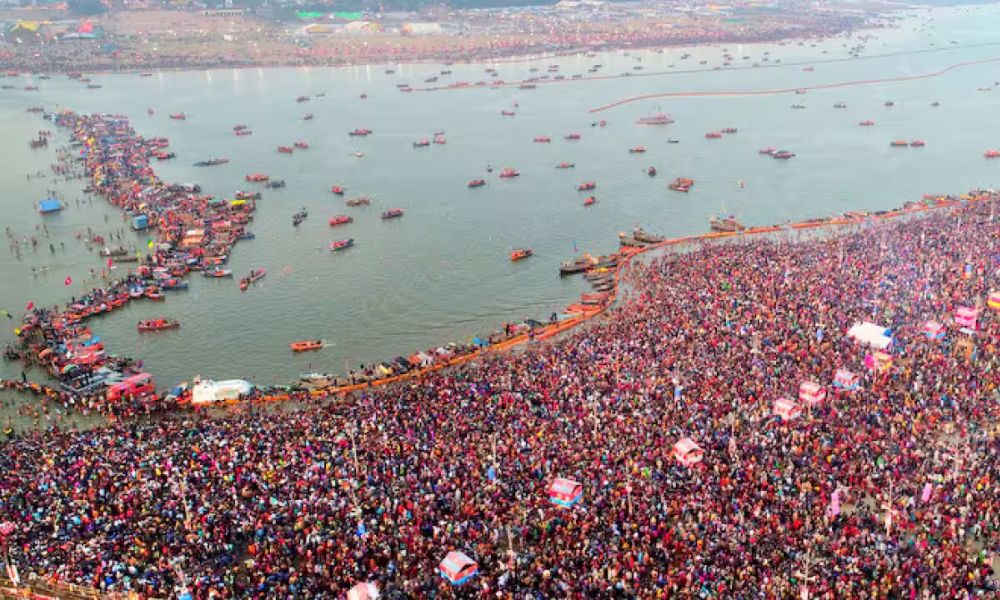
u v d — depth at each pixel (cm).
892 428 9275
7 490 8869
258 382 13425
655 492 8344
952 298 13150
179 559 7588
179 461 9362
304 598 7112
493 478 8594
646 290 15075
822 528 7769
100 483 8956
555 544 7744
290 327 15625
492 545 7725
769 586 6938
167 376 13750
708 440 9250
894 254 15600
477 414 10188
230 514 8288
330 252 19788
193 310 16450
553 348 12656
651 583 7144
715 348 11700
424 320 15812
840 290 13775
